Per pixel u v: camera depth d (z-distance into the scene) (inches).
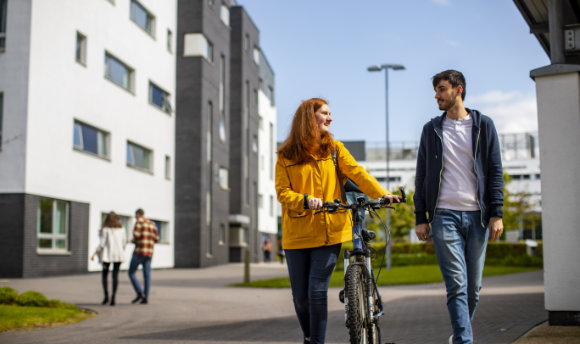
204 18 1314.0
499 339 238.7
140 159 1140.5
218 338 281.1
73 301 492.4
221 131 1457.9
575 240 258.4
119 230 478.3
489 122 186.9
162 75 1227.9
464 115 189.2
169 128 1258.0
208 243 1347.2
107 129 997.2
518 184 3122.5
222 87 1473.9
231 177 1654.8
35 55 792.3
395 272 1031.0
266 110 2063.2
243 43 1688.0
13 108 778.2
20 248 759.7
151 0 1181.1
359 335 155.9
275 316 385.7
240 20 1686.8
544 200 264.4
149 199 1157.7
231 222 1626.5
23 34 783.1
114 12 1025.5
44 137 810.8
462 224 183.3
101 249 470.3
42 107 806.5
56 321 358.0
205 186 1310.3
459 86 187.3
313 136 183.0
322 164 184.5
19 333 310.8
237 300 520.4
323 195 183.2
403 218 1868.8
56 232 843.4
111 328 331.9
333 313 382.9
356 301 157.4
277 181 186.2
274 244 2128.4
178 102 1293.1
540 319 301.1
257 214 1827.0
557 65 266.2
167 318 381.1
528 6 307.9
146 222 491.2
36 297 416.5
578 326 254.5
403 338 260.8
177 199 1275.8
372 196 179.3
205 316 391.2
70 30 881.5
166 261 1225.4
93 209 944.3
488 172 185.2
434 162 187.8
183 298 535.8
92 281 723.4
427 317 351.9
